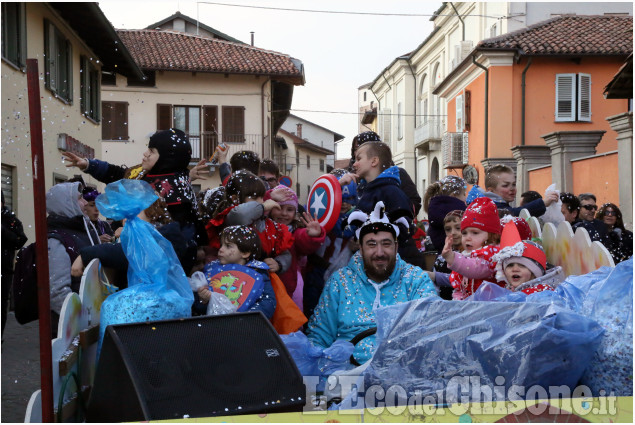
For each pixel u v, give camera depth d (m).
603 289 2.95
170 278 3.39
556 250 5.62
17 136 12.52
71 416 2.99
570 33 28.16
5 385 5.44
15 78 12.95
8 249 6.38
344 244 5.28
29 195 12.91
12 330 8.81
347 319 4.37
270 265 4.28
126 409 2.56
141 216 3.77
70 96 17.77
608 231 8.17
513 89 28.05
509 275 4.14
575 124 28.02
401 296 4.41
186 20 40.28
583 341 2.78
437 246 5.89
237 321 2.87
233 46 34.91
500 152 28.02
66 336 2.96
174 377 2.61
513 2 30.41
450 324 2.93
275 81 34.97
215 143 33.28
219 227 4.57
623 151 14.41
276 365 2.78
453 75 32.38
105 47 20.16
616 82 14.27
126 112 32.53
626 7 30.88
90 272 3.44
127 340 2.66
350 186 5.85
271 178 6.66
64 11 16.36
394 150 50.94
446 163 33.84
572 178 18.39
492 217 4.75
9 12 13.01
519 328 2.85
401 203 5.02
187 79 33.09
